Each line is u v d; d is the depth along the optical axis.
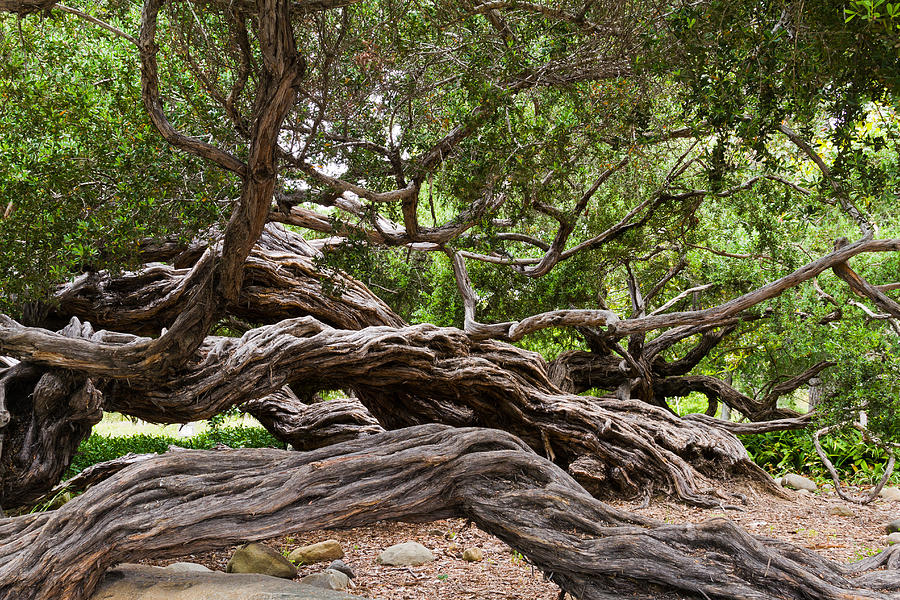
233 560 5.51
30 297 7.42
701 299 15.21
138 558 4.95
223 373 8.87
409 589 5.83
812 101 4.18
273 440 15.13
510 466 5.78
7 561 4.71
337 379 10.41
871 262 12.80
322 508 5.32
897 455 11.21
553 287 13.62
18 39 6.75
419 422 11.54
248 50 4.96
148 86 5.12
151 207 6.72
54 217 6.68
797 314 13.28
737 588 4.70
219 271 7.38
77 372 7.76
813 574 4.95
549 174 7.57
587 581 5.06
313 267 12.44
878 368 10.72
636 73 5.64
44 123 6.88
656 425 11.71
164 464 5.29
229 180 6.71
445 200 7.52
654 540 4.99
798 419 13.17
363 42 5.82
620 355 14.00
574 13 6.08
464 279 11.53
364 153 6.95
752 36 4.12
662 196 11.09
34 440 7.62
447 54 6.36
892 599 4.64
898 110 4.17
